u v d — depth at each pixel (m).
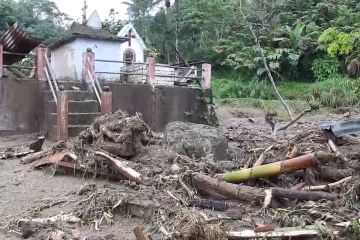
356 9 23.91
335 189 5.75
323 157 5.82
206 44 28.16
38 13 31.77
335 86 20.44
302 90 22.42
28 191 6.26
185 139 7.60
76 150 7.33
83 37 14.73
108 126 7.35
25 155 8.27
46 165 7.30
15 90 10.72
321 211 4.94
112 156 6.87
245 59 24.25
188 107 13.20
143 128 7.48
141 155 7.32
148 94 12.41
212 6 28.16
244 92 22.89
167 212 4.94
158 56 27.27
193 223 4.31
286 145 7.30
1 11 27.16
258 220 4.90
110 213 5.20
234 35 26.34
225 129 13.50
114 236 4.61
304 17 25.83
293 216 4.82
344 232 4.33
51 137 10.34
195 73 14.36
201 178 5.84
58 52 16.25
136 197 5.43
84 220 5.07
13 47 13.16
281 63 24.33
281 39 24.11
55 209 5.49
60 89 11.04
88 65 11.45
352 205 5.12
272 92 22.17
